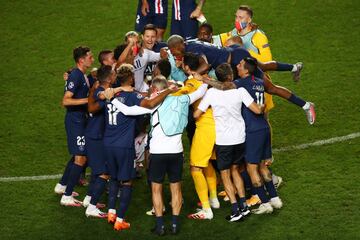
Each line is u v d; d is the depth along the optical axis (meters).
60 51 37.53
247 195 25.91
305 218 24.03
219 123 24.03
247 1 40.94
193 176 24.44
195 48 25.34
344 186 25.73
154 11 33.66
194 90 24.12
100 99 23.91
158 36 34.06
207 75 24.39
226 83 23.98
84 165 25.66
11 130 31.17
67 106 25.38
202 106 24.06
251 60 24.27
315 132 29.78
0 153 29.39
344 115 30.88
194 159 24.34
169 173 23.58
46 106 33.06
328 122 30.44
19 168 28.27
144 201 25.80
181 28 33.16
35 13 40.88
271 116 31.42
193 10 32.94
